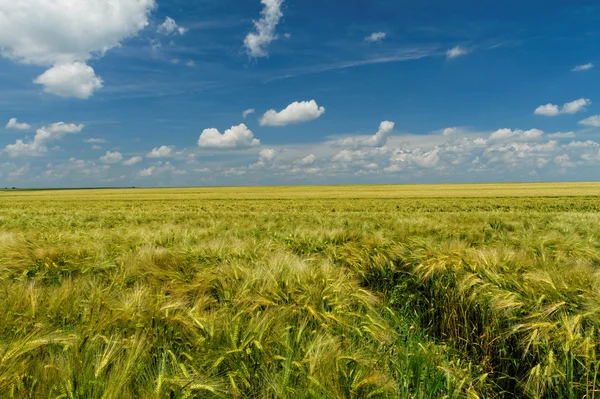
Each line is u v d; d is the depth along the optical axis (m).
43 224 14.49
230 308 3.11
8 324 2.57
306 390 2.04
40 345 2.30
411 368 2.81
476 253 4.76
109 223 15.00
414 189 80.38
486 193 56.38
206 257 5.22
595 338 2.79
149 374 2.26
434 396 2.77
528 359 3.13
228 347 2.44
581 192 54.84
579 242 6.50
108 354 2.13
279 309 2.99
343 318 3.07
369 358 2.57
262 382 2.23
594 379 2.54
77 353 2.19
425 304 4.79
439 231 8.87
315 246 7.00
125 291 3.56
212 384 2.16
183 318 2.77
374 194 58.59
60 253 5.14
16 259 5.00
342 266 5.59
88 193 84.81
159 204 39.19
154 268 4.39
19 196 69.19
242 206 33.78
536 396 2.72
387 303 4.85
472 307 3.96
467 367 3.43
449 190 71.44
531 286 3.57
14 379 1.99
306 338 2.67
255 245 6.20
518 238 7.30
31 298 2.99
